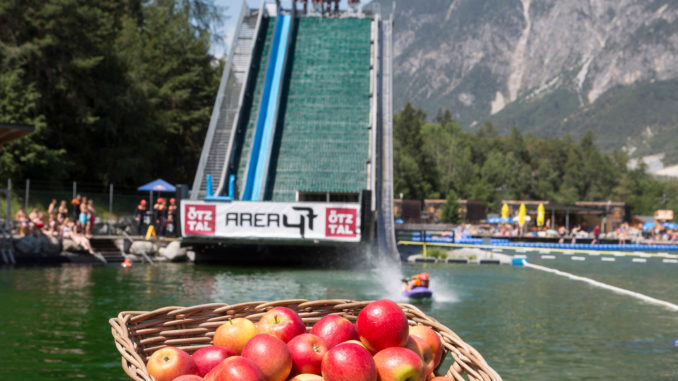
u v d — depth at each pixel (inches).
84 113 1973.4
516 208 3782.0
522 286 1034.1
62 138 2033.7
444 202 4943.4
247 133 1715.1
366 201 1295.5
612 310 762.8
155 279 1022.4
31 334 550.3
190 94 2593.5
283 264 1396.4
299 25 2108.8
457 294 903.1
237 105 1769.2
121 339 169.0
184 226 1309.1
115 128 2089.1
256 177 1590.8
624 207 4252.0
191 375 159.2
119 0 2721.5
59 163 1822.1
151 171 2428.6
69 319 626.2
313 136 1744.6
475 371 183.8
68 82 1947.6
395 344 174.9
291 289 924.0
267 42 1994.3
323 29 2102.6
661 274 1338.6
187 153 2596.0
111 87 2073.1
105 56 2064.5
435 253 1657.2
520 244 2512.3
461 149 6688.0
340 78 1929.1
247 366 155.2
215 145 1644.9
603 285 1062.4
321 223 1295.5
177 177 2576.3
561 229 3090.6
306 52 2010.3
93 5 2145.7
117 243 1403.8
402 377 165.2
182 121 2539.4
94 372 428.1
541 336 583.8
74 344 513.0
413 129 6515.8
